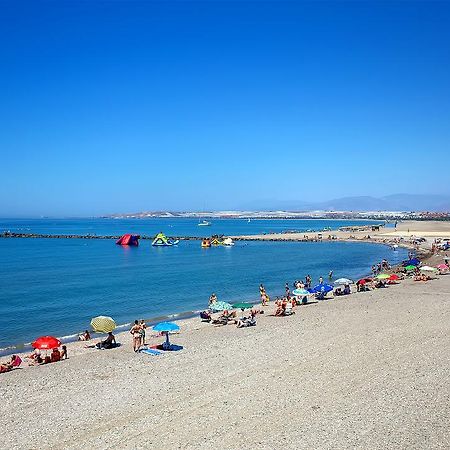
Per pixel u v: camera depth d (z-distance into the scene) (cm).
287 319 3375
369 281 4844
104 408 1745
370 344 2534
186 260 9000
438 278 5378
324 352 2409
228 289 5453
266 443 1439
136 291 5306
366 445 1419
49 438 1511
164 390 1919
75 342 3059
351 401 1750
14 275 6731
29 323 3759
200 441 1460
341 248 11525
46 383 2055
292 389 1888
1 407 1783
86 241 15275
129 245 13300
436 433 1491
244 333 2966
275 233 19188
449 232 15525
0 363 2602
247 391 1878
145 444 1448
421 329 2847
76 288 5531
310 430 1520
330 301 4150
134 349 2608
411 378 1983
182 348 2627
